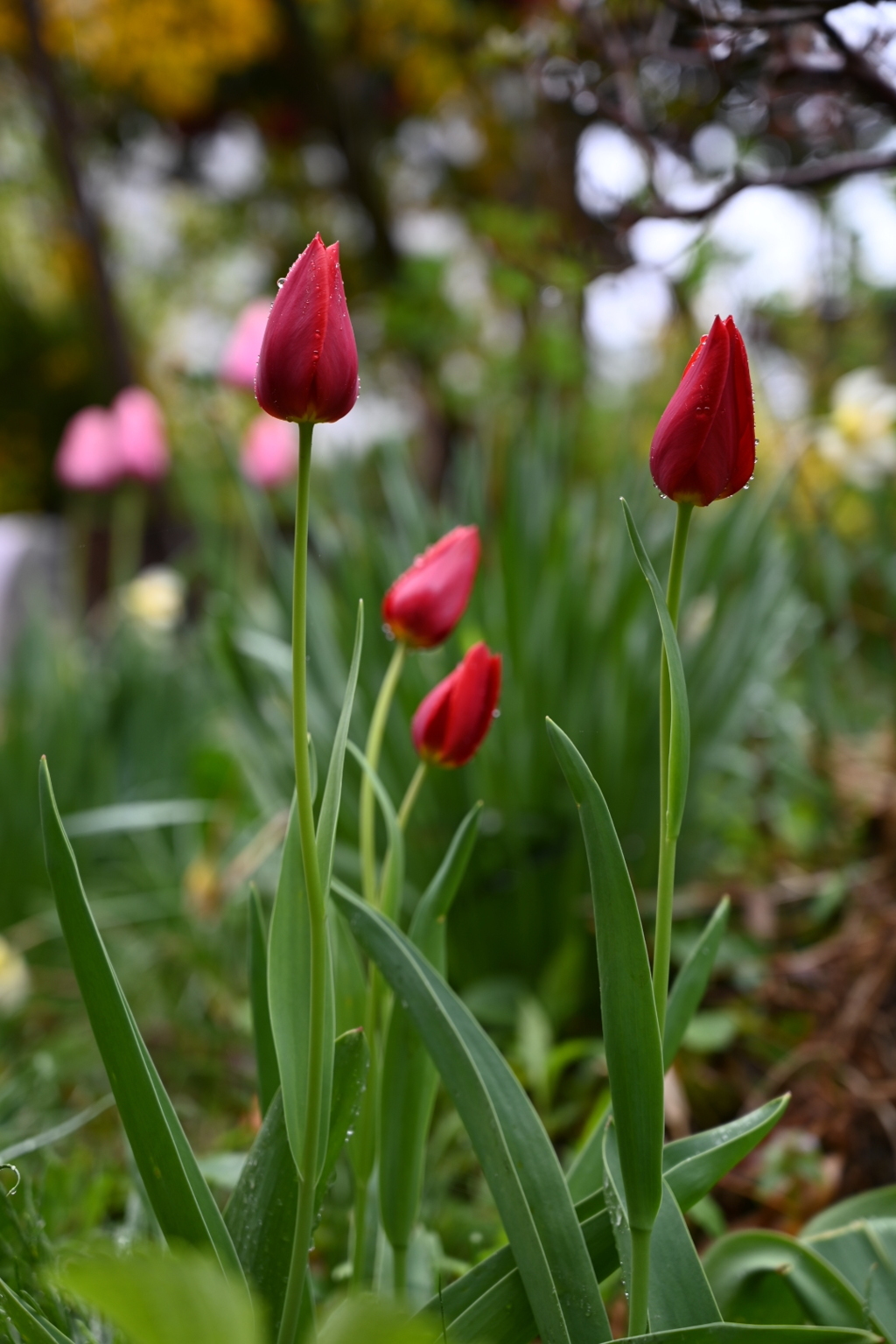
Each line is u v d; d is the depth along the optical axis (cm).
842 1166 121
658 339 232
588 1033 161
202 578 333
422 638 88
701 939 81
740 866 196
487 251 197
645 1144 72
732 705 176
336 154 613
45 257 650
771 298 242
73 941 72
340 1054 76
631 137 131
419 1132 81
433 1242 93
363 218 616
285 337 69
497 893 165
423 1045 81
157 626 297
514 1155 75
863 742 207
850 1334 70
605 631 172
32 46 484
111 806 241
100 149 584
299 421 70
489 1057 77
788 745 208
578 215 152
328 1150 75
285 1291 76
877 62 109
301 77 565
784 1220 116
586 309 213
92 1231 97
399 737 166
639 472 187
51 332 698
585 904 163
